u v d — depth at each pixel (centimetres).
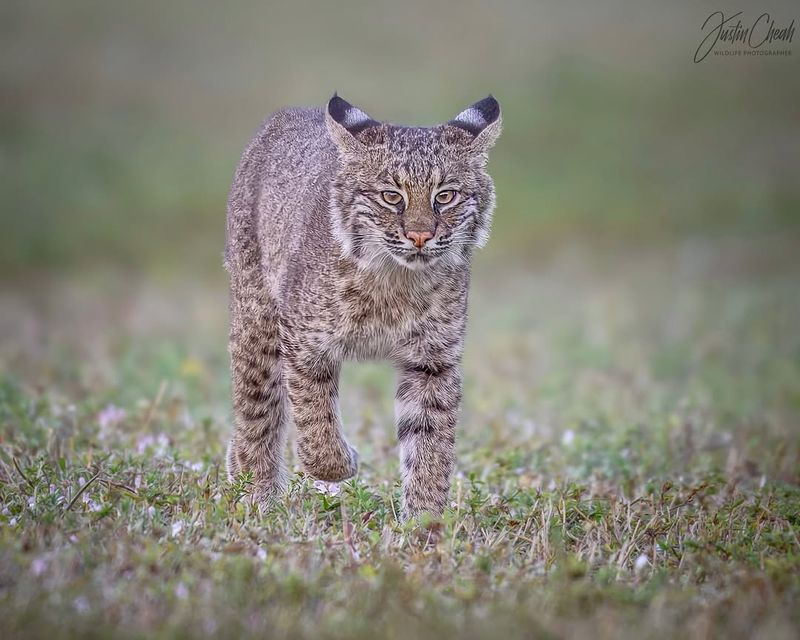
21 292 4412
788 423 2284
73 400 2117
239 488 1417
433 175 1448
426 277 1455
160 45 7319
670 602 1098
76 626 977
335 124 1465
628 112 7119
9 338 3173
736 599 1103
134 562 1121
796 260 4981
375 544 1256
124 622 1005
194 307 3922
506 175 6216
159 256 5144
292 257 1509
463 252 1496
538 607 1066
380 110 6525
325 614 1027
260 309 1623
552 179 6234
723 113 7262
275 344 1619
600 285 4488
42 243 5138
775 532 1332
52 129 6256
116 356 2814
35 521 1248
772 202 6012
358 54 7406
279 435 1636
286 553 1195
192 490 1437
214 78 6956
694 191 6178
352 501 1412
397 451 1811
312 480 1495
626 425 2044
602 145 6681
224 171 5994
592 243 5466
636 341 3253
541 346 3173
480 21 8075
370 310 1461
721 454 1930
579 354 2991
